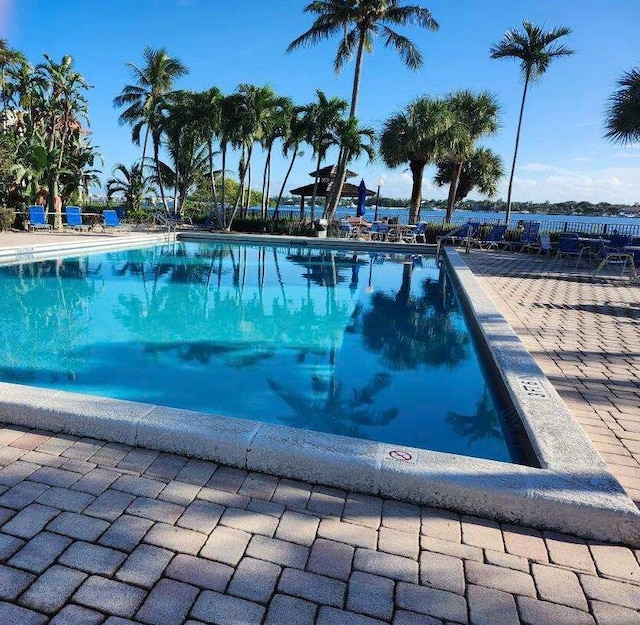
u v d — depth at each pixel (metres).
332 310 8.39
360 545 2.04
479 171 26.45
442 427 4.05
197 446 2.64
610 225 16.91
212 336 6.68
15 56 19.00
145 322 7.30
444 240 18.66
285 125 20.58
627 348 5.07
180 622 1.64
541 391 3.58
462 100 22.80
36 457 2.62
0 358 5.55
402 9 19.72
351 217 21.89
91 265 12.11
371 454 2.47
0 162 16.56
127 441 2.77
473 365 5.60
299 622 1.66
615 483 2.28
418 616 1.70
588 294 8.20
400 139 19.39
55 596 1.73
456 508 2.29
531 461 2.81
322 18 20.30
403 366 5.55
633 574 1.93
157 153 24.30
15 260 11.56
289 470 2.50
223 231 21.50
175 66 26.69
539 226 16.50
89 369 5.26
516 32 22.36
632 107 11.17
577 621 1.70
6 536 2.02
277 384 4.95
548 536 2.14
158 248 16.12
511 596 1.80
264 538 2.06
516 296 7.91
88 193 23.23
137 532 2.07
